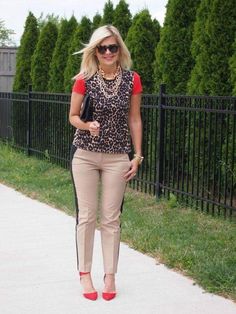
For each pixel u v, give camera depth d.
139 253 5.79
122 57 4.54
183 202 7.89
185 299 4.60
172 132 8.15
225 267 5.04
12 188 9.63
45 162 11.76
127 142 4.61
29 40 15.13
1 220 7.37
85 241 4.66
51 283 5.00
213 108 7.26
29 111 12.81
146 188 8.70
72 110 4.57
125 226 6.74
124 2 11.59
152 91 10.52
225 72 8.02
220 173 7.16
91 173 4.58
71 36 13.31
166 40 9.34
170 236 6.30
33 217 7.52
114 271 4.67
